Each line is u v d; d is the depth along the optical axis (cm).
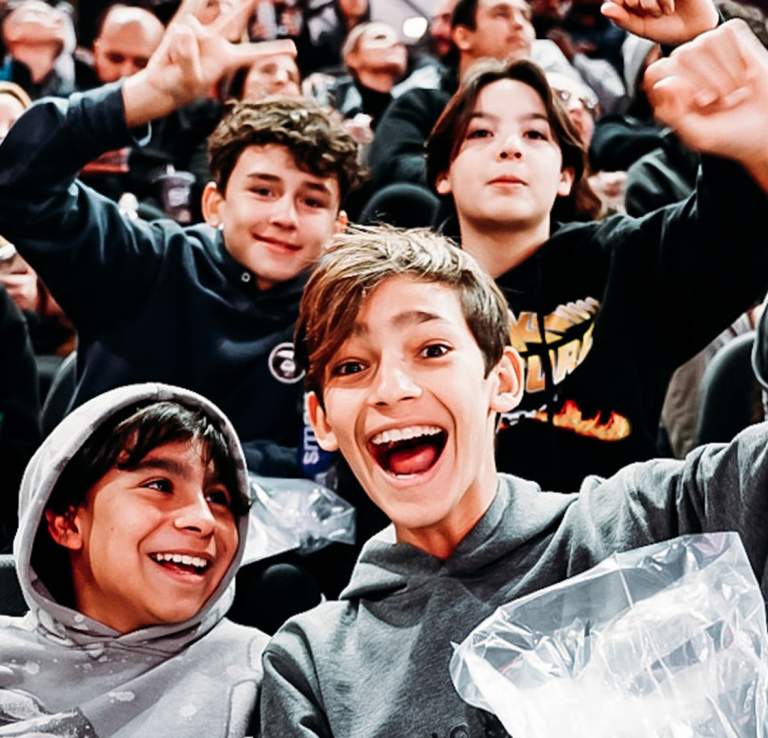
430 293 102
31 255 162
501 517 104
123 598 118
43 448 123
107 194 231
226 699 116
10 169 157
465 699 86
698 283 147
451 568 103
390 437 100
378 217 189
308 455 160
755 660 84
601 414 155
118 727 114
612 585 90
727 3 186
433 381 100
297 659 104
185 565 118
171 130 233
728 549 88
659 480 100
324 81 256
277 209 165
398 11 290
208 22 148
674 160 203
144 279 166
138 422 118
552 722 82
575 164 169
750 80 88
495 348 105
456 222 171
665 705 82
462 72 232
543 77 166
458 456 100
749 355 175
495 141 163
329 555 150
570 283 160
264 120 167
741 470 92
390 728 96
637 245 155
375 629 103
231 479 122
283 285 167
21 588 126
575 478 154
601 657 85
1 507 185
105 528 117
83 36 275
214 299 166
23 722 113
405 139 213
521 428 155
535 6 273
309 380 107
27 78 259
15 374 191
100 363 165
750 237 128
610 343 155
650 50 236
